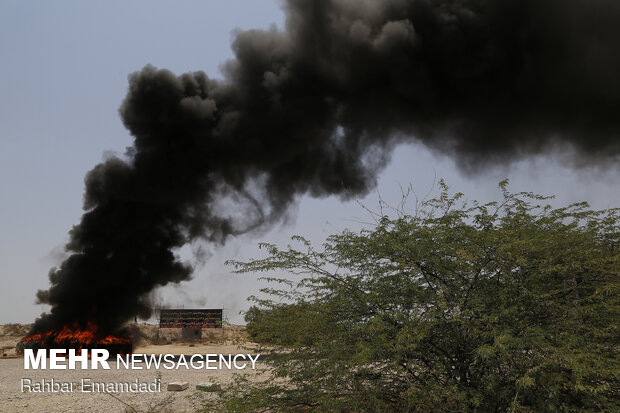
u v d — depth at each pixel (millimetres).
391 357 8664
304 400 9570
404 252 9023
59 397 16812
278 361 9781
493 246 8625
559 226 10047
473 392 8008
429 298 8867
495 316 8211
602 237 10086
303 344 9547
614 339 8711
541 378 7719
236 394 10414
